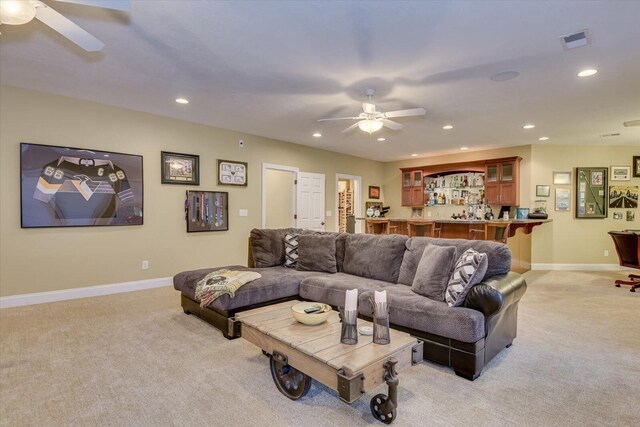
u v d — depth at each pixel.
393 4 2.22
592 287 5.08
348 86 3.66
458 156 7.89
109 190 4.41
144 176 4.72
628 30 2.52
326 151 7.46
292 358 1.92
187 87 3.74
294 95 3.95
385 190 9.22
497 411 1.93
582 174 6.78
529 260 6.68
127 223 4.56
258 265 4.05
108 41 2.74
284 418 1.86
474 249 2.88
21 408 1.92
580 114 4.64
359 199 8.41
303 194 6.95
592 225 6.79
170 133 4.96
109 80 3.57
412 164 8.69
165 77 3.46
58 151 4.03
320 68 3.22
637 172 6.73
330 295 3.14
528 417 1.87
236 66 3.19
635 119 4.89
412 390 2.15
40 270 3.95
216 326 3.10
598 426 1.80
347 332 1.92
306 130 5.69
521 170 6.95
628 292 4.76
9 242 3.77
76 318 3.45
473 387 2.19
